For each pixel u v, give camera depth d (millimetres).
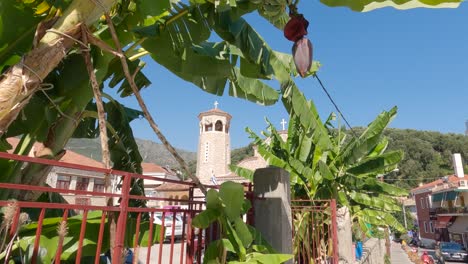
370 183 10438
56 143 3277
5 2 2857
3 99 2244
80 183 23156
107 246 2781
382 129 9484
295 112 4379
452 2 2773
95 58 3455
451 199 40875
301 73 2617
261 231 4254
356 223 13484
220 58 4309
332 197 9953
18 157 1802
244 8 3658
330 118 11672
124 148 4734
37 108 3250
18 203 1868
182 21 3873
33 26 3020
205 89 4664
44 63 2379
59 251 1995
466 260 32688
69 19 2500
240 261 2994
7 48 3035
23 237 2551
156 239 3061
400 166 66625
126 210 2361
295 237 6930
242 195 3182
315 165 9422
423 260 27734
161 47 3848
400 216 58438
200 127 46562
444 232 45188
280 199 4309
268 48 4348
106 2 2561
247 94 4988
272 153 10078
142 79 4980
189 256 2984
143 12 2848
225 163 43844
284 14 3797
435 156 66875
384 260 20828
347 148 10336
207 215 2998
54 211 3992
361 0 3035
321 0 3139
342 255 9352
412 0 2898
